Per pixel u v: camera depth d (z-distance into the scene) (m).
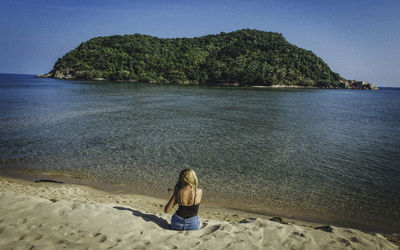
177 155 11.96
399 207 7.49
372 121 25.06
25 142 13.25
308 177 9.74
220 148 13.43
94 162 10.65
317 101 51.41
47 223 3.88
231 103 39.16
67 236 3.53
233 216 6.57
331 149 13.86
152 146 13.33
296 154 12.77
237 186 8.77
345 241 3.70
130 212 4.70
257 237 3.79
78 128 17.00
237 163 11.14
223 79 149.62
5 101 32.97
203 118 23.09
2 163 10.13
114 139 14.47
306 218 6.74
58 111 24.58
